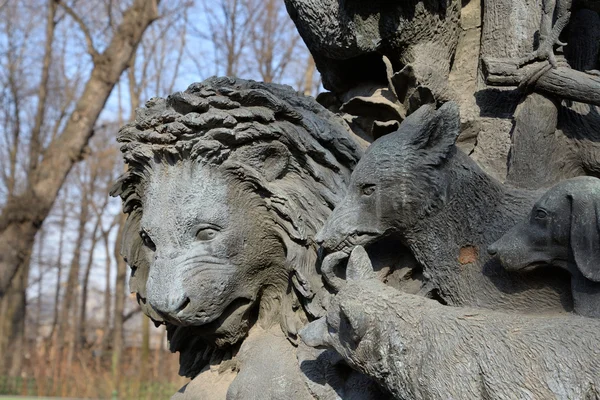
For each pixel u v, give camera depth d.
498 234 1.15
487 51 1.53
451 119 1.15
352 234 1.17
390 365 1.03
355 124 1.60
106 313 14.11
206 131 1.31
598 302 1.03
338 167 1.40
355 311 1.07
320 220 1.36
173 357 9.78
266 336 1.39
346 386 1.24
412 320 1.03
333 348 1.13
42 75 10.60
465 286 1.16
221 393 1.39
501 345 0.95
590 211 1.01
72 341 10.73
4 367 8.53
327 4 1.57
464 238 1.17
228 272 1.32
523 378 0.92
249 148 1.34
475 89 1.56
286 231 1.35
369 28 1.56
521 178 1.29
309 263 1.35
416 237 1.19
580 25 1.47
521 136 1.31
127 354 11.71
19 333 8.95
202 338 1.51
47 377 8.00
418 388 0.99
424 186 1.15
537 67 1.32
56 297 15.50
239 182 1.34
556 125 1.34
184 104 1.32
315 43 1.65
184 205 1.31
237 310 1.38
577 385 0.89
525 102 1.34
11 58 12.67
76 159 7.26
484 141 1.45
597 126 1.36
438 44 1.57
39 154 10.24
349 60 1.70
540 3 1.50
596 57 1.46
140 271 1.49
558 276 1.10
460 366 0.96
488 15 1.55
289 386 1.27
